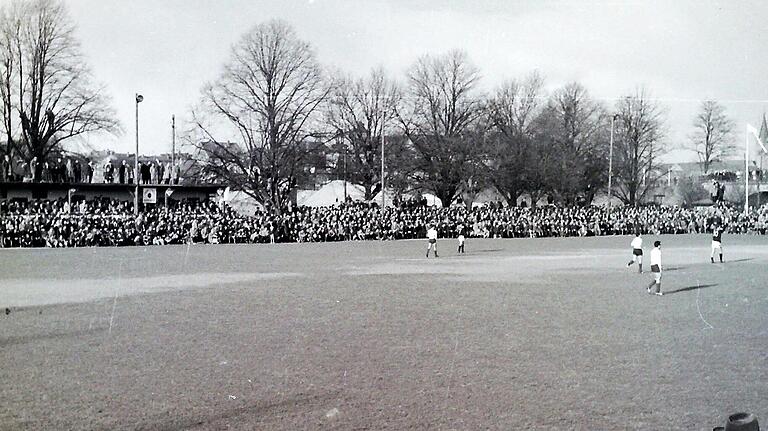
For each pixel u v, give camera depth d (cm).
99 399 1173
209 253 4088
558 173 6425
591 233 6319
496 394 1211
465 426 1047
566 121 6350
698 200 6278
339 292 2419
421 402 1159
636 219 6312
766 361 1470
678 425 1076
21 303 2155
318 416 1086
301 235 5331
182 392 1209
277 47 5547
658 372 1375
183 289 2481
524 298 2316
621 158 6331
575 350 1551
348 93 6750
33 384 1259
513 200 6769
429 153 6644
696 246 4991
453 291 2466
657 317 1994
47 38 4697
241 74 5534
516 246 4972
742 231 5994
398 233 5750
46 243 4478
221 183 5725
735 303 2277
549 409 1137
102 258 3666
